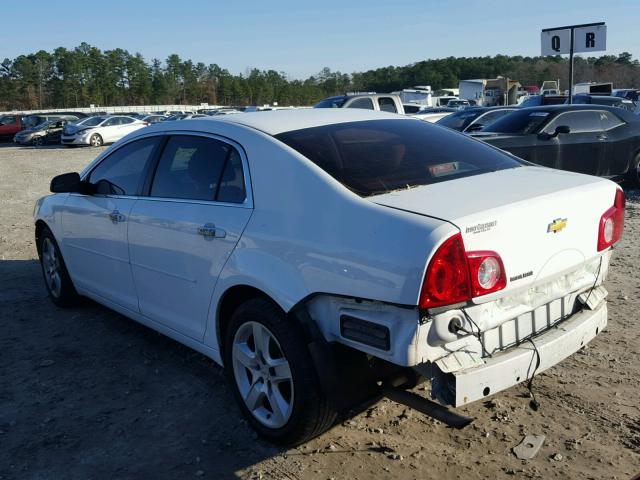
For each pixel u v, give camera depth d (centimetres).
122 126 3197
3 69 10312
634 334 448
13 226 956
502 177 328
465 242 256
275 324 309
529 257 279
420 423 344
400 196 291
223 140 364
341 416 324
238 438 338
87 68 10675
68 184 467
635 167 1052
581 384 378
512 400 363
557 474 295
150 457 323
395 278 258
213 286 348
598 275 332
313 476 301
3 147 3344
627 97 3591
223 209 346
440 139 378
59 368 432
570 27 1356
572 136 988
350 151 332
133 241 416
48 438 344
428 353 262
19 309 555
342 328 284
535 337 298
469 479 294
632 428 330
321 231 291
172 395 388
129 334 491
